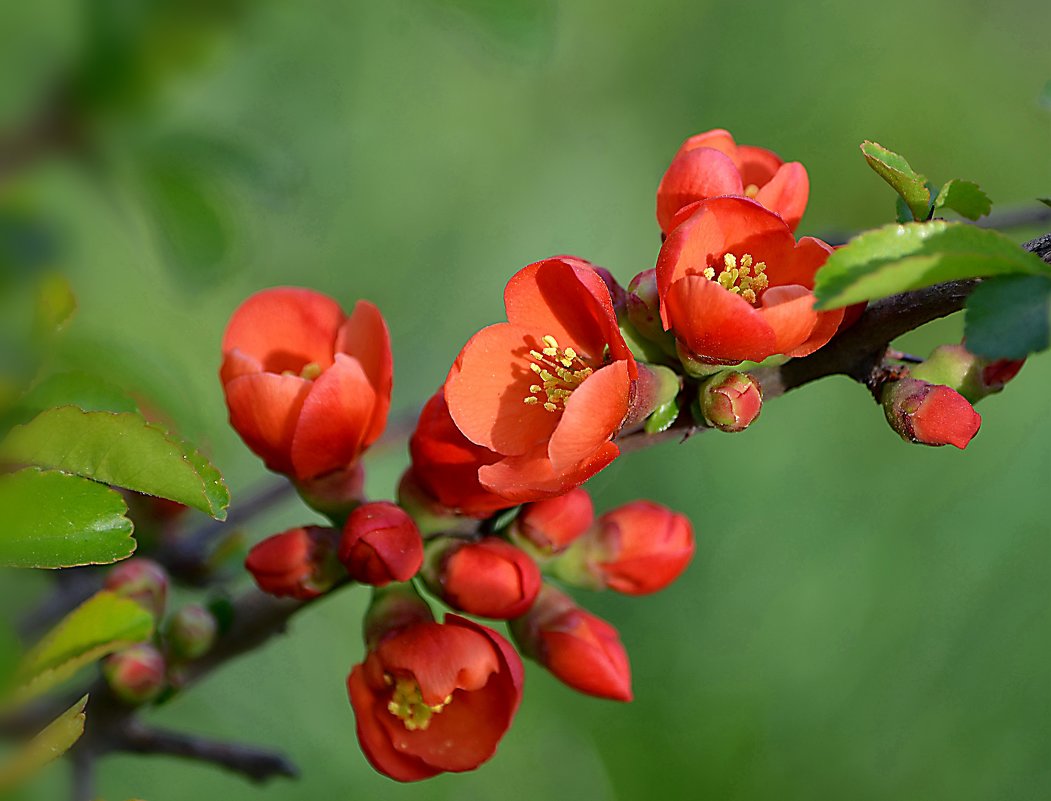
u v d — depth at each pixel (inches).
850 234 23.2
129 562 22.2
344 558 21.0
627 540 22.1
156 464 19.3
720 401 20.7
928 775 33.4
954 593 34.7
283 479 24.8
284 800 33.3
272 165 22.8
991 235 19.3
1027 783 33.3
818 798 33.5
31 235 21.5
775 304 20.2
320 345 22.2
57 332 19.8
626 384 20.2
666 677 34.4
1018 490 35.3
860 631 34.6
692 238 20.5
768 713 34.0
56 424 19.3
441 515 21.5
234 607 22.0
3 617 18.6
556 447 20.0
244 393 21.4
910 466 36.3
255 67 29.8
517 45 21.9
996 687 33.8
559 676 21.9
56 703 21.3
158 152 22.1
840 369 21.0
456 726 21.0
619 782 34.0
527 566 21.3
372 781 34.3
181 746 22.3
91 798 21.9
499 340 20.9
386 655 20.9
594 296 20.2
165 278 29.7
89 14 21.6
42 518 19.1
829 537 35.7
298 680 34.3
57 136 21.8
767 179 21.9
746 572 35.3
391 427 24.9
